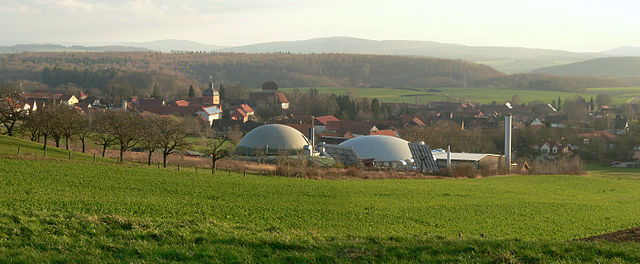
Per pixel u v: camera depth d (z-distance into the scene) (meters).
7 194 36.47
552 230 37.59
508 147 100.06
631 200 60.81
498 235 34.72
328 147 95.69
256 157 94.25
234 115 192.00
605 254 20.02
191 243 21.28
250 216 35.81
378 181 66.50
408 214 41.91
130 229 23.44
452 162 94.81
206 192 47.16
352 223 36.34
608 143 144.75
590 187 73.44
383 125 178.25
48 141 84.31
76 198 36.41
